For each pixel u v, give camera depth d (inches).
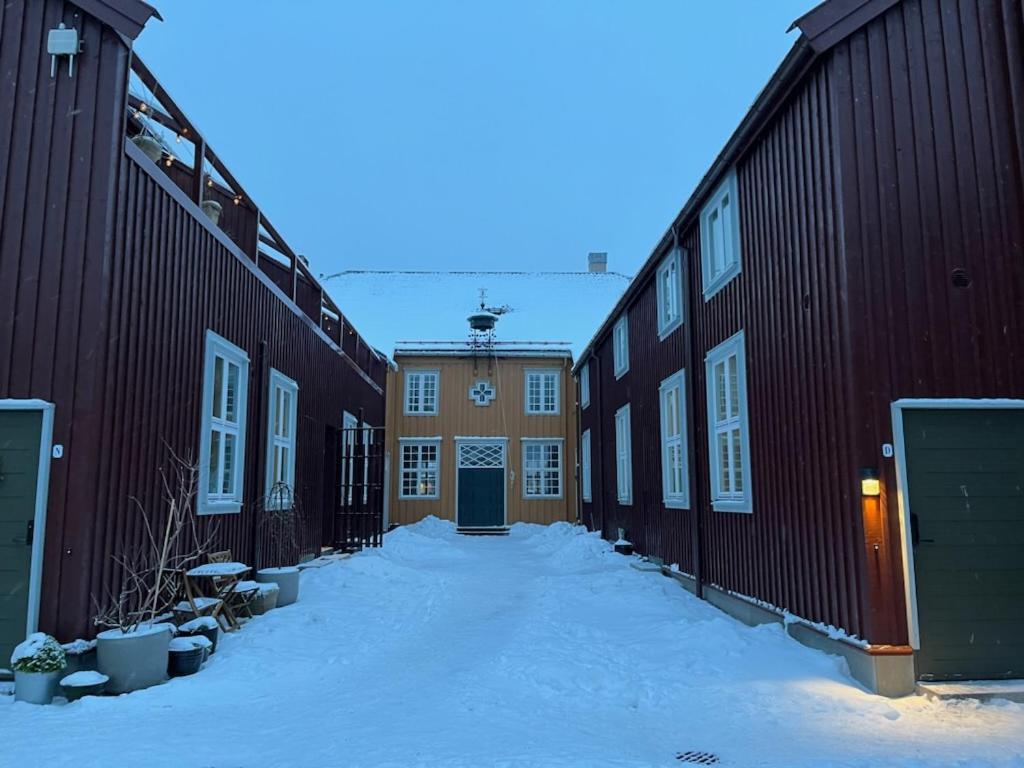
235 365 346.6
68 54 235.6
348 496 578.2
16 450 222.4
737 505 323.3
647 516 499.2
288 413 431.2
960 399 227.5
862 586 222.1
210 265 310.8
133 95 259.4
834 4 239.1
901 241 234.2
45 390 223.3
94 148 231.8
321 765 154.3
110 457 231.5
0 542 219.9
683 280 402.9
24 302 226.2
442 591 405.4
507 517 845.2
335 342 589.6
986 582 222.5
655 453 476.4
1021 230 239.5
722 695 208.2
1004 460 228.4
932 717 192.2
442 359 871.1
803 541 261.7
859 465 224.5
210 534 304.7
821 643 245.0
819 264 250.2
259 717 190.9
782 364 280.1
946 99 243.9
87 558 219.6
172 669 230.5
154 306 259.0
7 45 238.8
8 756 158.9
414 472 848.9
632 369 548.1
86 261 226.8
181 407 281.4
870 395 227.3
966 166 240.7
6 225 229.1
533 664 238.2
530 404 869.2
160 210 263.4
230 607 291.1
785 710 196.4
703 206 376.2
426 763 155.2
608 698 210.1
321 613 321.7
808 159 259.3
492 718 189.9
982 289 235.0
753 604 303.1
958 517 224.7
